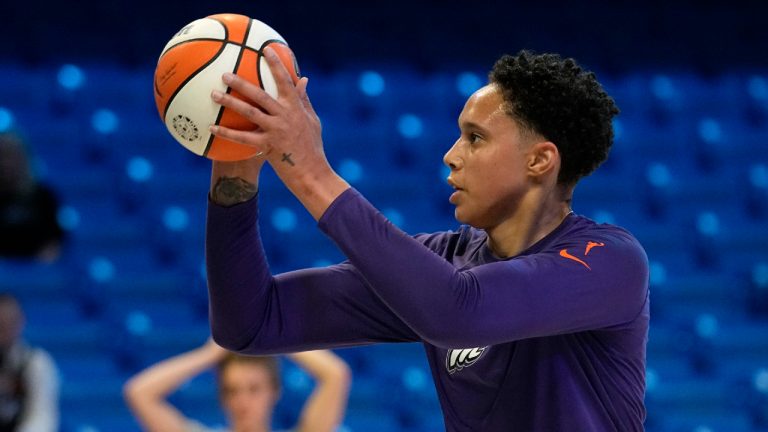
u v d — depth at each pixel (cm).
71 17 2469
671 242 2100
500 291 452
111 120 2208
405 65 2564
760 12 2820
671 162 2348
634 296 488
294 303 539
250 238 519
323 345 549
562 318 463
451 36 2653
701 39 2748
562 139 508
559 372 501
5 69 2300
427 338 452
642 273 495
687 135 2416
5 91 2222
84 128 2166
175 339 1714
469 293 446
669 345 1861
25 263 1809
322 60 2539
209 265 519
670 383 1788
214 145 466
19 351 1211
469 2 2739
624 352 507
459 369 525
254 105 452
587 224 523
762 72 2694
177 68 464
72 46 2412
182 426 953
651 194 2208
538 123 504
